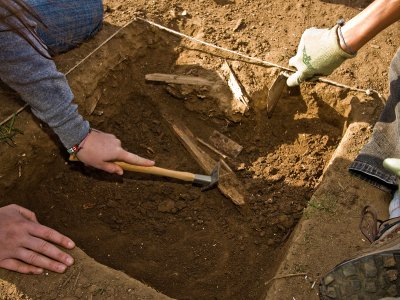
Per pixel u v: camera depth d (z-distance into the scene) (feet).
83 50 3.37
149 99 3.59
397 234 2.46
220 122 3.50
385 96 3.38
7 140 2.95
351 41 2.69
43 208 3.21
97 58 3.36
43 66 2.39
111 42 3.46
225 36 3.67
